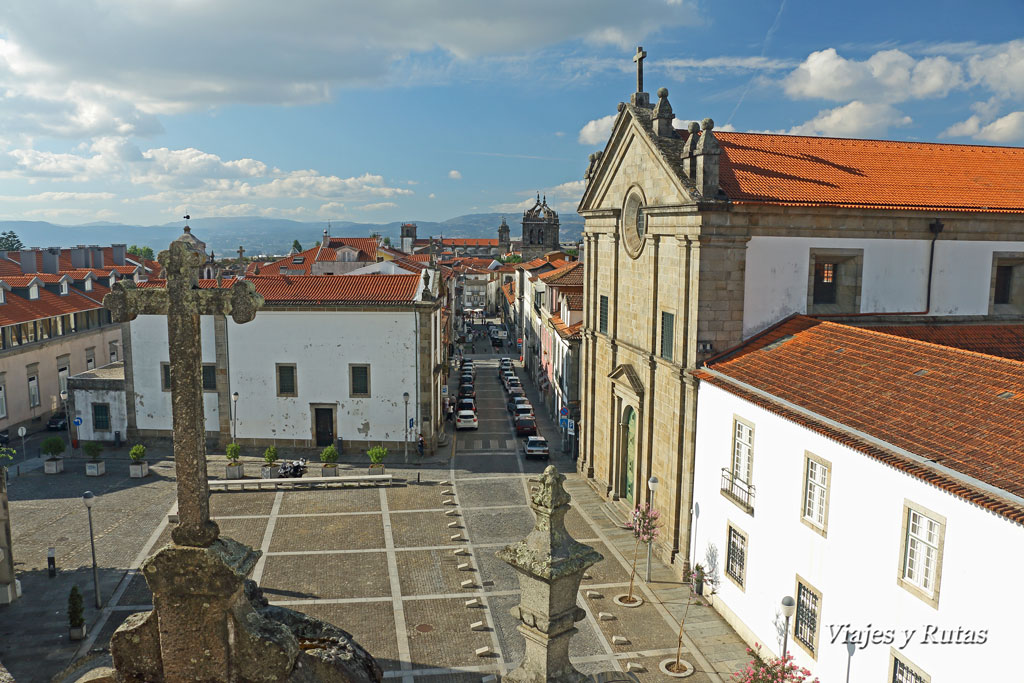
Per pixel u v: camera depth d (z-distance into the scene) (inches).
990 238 1226.6
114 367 2122.3
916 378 811.4
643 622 1010.7
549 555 274.1
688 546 1136.8
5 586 1047.6
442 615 1026.7
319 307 1813.5
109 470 1697.8
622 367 1382.9
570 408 1971.0
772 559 891.4
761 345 1096.2
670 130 1249.4
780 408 879.7
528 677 279.7
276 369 1849.2
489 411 2417.6
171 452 1846.7
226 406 1865.2
